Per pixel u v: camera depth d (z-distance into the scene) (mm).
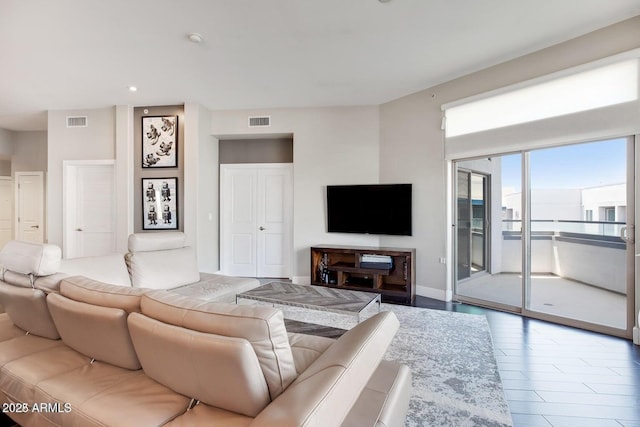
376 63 3561
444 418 1730
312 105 4926
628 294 2807
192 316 1151
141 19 2717
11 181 6855
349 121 4895
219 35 2979
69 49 3223
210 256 5234
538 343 2732
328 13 2654
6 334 1934
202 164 4961
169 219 4941
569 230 3227
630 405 1901
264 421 828
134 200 4988
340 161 4914
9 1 2445
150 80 4004
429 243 4273
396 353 2529
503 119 3535
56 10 2572
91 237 5184
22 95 4504
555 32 2951
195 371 1073
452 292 4160
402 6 2568
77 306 1479
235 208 5625
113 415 1129
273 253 5582
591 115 2928
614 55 2770
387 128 4715
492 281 3844
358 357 1079
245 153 5578
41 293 1735
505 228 3707
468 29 2900
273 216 5566
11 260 1896
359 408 1126
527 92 3355
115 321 1363
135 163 4992
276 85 4156
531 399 1954
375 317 1409
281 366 1077
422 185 4336
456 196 4148
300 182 5031
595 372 2262
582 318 3123
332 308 2549
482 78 3715
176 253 3193
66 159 5102
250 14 2660
